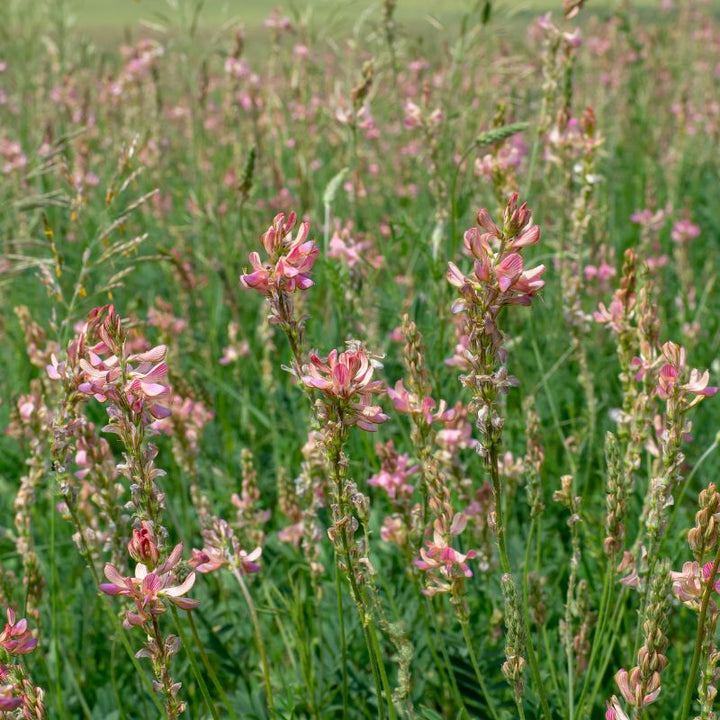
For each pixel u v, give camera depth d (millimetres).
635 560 2502
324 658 3137
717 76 9477
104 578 2992
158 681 1915
